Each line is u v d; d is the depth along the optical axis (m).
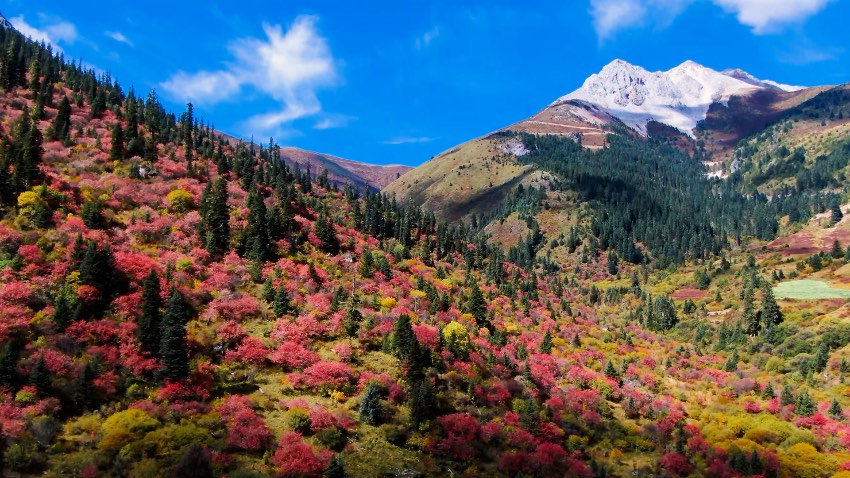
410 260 131.50
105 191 101.31
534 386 80.56
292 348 70.00
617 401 86.50
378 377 68.31
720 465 65.12
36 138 106.75
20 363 52.34
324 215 129.75
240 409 56.09
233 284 84.62
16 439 43.91
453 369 76.69
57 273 68.25
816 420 80.50
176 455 46.56
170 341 58.72
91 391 52.31
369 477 51.72
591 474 59.78
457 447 58.66
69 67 186.62
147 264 78.06
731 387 97.25
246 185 135.75
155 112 170.50
